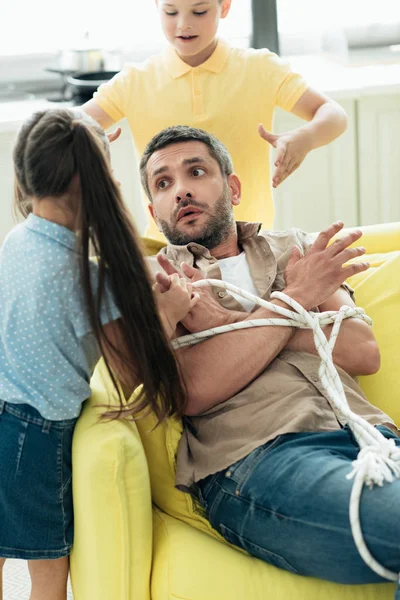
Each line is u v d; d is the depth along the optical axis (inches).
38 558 65.6
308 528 60.8
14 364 63.3
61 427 65.1
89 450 63.1
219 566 62.9
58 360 63.0
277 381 69.6
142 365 62.4
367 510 59.2
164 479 70.7
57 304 61.8
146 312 61.9
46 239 62.4
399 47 154.3
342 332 73.2
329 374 69.2
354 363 73.3
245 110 99.0
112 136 89.9
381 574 58.9
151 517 65.7
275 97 100.2
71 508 66.5
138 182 134.3
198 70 98.4
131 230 61.8
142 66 101.2
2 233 130.7
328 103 98.9
